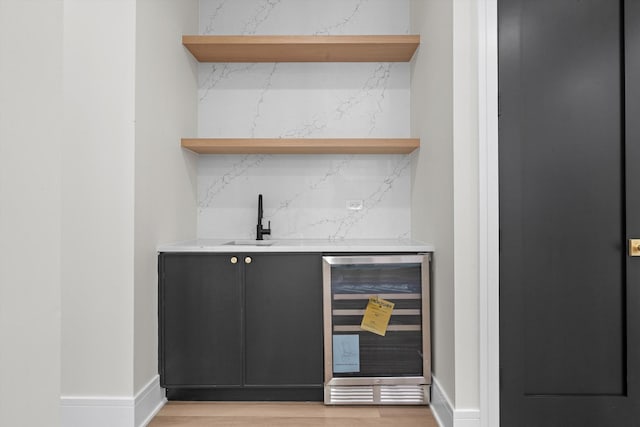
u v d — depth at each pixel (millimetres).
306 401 2371
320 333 2320
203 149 2719
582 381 1916
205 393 2369
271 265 2322
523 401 1908
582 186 1925
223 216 2936
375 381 2293
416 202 2746
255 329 2312
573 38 1933
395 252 2332
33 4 543
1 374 490
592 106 1932
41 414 553
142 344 2100
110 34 2008
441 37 2137
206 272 2305
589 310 1921
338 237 2938
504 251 1912
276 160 2947
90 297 2006
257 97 2947
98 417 1990
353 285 2320
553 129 1926
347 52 2748
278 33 2959
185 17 2684
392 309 2311
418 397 2312
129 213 2002
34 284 543
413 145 2613
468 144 1936
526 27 1924
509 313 1909
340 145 2584
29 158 537
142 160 2086
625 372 1914
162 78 2326
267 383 2307
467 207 1935
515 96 1919
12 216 510
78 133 2014
